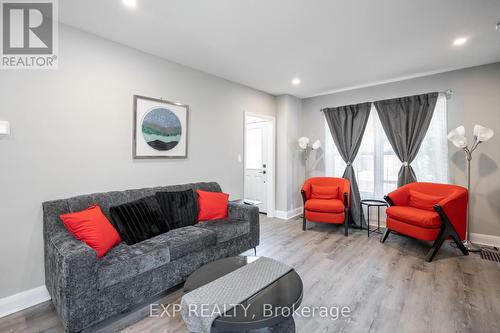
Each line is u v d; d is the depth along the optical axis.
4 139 1.89
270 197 4.76
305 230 3.89
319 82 3.94
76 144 2.26
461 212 2.89
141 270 1.80
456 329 1.64
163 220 2.38
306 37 2.47
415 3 1.92
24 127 1.98
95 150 2.38
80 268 1.52
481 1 1.90
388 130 3.88
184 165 3.19
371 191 4.16
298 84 4.04
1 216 1.88
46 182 2.09
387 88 3.98
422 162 3.69
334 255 2.88
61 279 1.53
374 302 1.95
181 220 2.58
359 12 2.05
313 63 3.15
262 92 4.43
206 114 3.46
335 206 3.60
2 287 1.87
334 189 4.01
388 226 3.28
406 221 3.01
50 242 1.82
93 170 2.37
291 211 4.77
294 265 2.62
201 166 3.40
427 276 2.37
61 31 2.17
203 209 2.80
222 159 3.70
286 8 1.99
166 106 2.96
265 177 4.99
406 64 3.20
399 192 3.42
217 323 1.15
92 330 1.63
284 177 4.66
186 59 3.01
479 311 1.83
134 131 2.66
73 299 1.50
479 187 3.25
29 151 2.00
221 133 3.68
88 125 2.33
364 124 4.12
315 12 2.05
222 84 3.69
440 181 3.52
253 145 5.20
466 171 3.34
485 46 2.69
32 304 1.98
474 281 2.27
